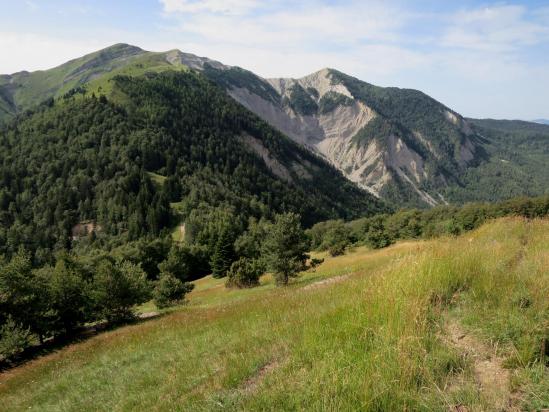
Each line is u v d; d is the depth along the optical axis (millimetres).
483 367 4340
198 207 131125
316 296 11562
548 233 13148
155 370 8555
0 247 115188
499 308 5406
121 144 171125
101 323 29547
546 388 3621
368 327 5492
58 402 8992
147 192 135000
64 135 174250
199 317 16938
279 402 4434
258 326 9367
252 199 161125
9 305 23547
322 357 5297
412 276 6684
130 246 90938
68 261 38844
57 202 134625
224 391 5449
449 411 3574
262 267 41594
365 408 3715
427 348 4730
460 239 10969
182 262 70938
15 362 20766
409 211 108250
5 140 170875
